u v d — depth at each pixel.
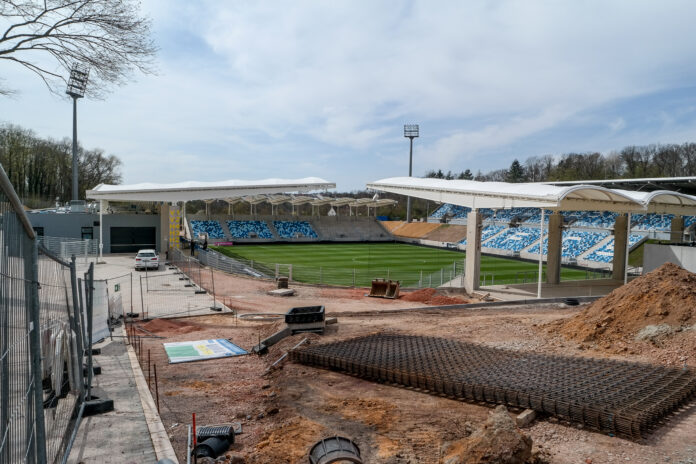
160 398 11.11
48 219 44.97
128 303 23.39
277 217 81.25
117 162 93.75
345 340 16.17
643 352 14.33
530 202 27.78
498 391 10.80
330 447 7.45
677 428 9.61
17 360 5.29
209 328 18.83
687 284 16.94
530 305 26.25
